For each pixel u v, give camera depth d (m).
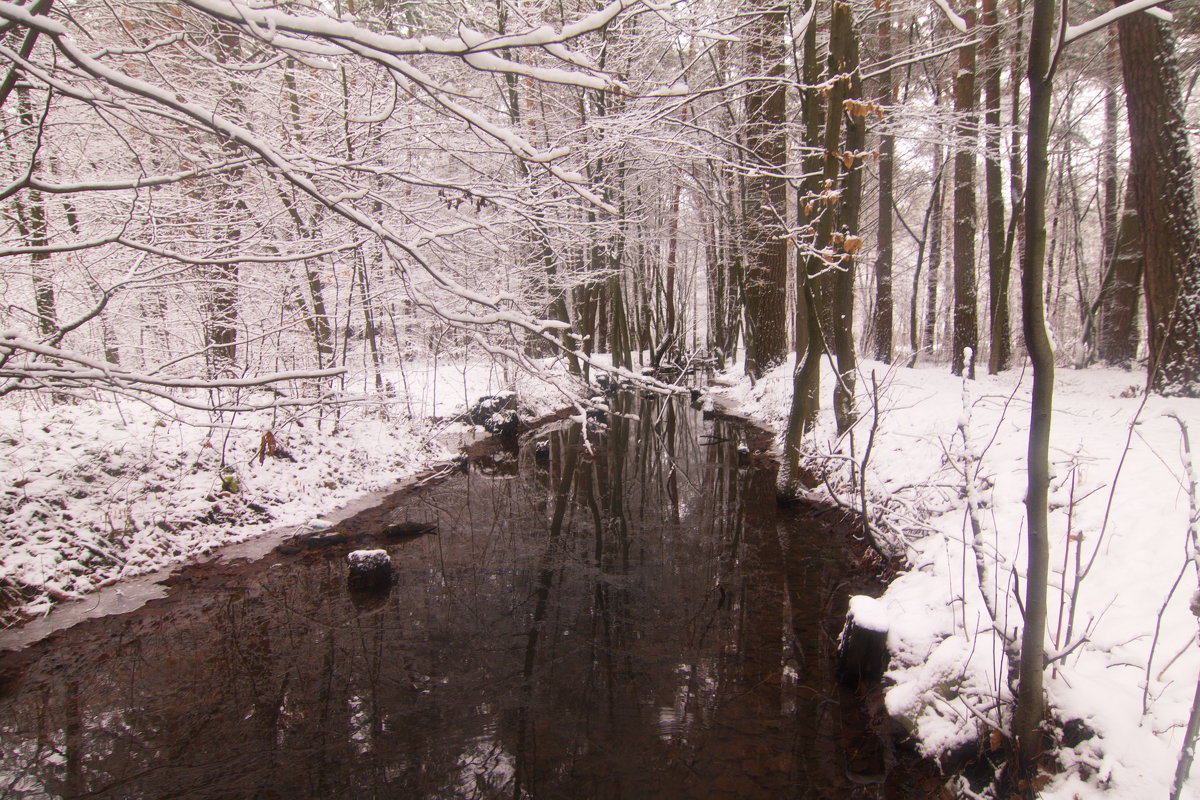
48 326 6.57
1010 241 8.42
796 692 4.71
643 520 9.00
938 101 16.61
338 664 5.26
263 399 9.62
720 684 4.86
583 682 4.94
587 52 6.91
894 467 8.09
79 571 6.39
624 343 22.83
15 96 5.18
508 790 3.77
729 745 4.13
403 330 13.78
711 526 8.58
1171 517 4.66
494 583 6.88
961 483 6.51
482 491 10.70
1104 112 17.23
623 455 13.37
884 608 4.81
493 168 5.52
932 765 3.67
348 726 4.42
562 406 19.67
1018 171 12.73
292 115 5.84
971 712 3.55
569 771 3.93
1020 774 3.19
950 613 4.51
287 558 7.54
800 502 8.92
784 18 8.70
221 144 4.90
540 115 9.69
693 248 29.61
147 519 7.29
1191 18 11.98
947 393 10.23
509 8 4.32
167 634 5.75
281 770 3.97
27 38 3.44
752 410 16.59
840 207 8.44
